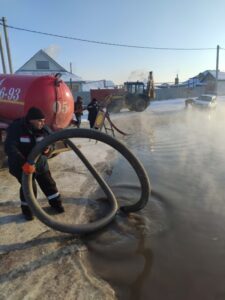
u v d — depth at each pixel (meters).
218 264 3.57
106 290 3.08
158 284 3.25
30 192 4.04
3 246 3.77
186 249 3.88
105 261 3.62
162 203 5.23
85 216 4.68
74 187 5.84
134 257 3.70
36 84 6.86
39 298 2.93
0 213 4.65
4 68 21.66
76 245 3.86
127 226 4.44
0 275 3.23
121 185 6.10
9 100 7.28
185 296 3.08
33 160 3.94
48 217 4.00
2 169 6.95
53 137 4.12
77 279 3.22
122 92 22.41
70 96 7.37
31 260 3.50
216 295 3.09
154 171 7.04
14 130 4.03
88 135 4.52
